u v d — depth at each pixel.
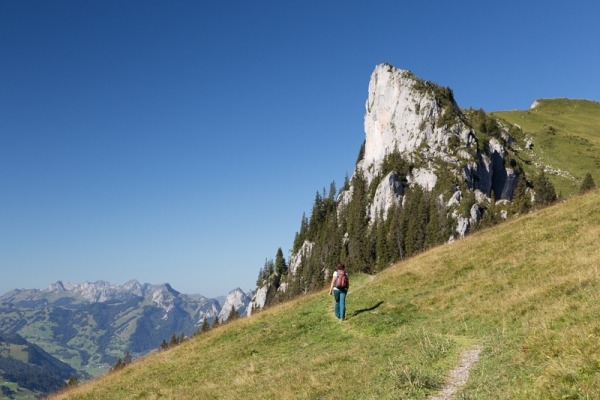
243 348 21.11
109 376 25.61
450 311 17.80
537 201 145.00
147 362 25.56
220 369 19.02
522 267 20.39
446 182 170.38
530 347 9.84
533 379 8.02
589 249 18.80
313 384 12.37
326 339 18.97
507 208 153.12
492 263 23.33
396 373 10.45
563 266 17.73
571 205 28.88
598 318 10.03
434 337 13.78
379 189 182.00
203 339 26.78
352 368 12.99
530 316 12.96
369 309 21.69
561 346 8.98
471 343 12.71
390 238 147.25
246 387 14.67
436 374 10.00
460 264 25.33
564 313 11.51
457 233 140.38
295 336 20.89
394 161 195.12
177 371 20.97
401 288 24.69
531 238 24.89
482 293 18.69
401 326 17.72
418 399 8.82
